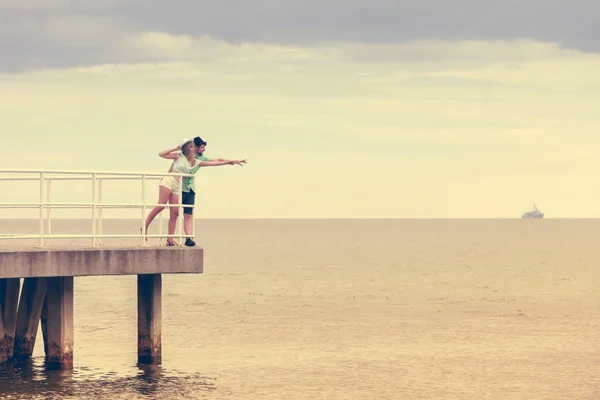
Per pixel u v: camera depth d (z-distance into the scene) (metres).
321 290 63.62
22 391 24.66
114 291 60.09
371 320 44.69
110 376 27.39
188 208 25.50
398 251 135.50
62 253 23.03
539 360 32.53
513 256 117.75
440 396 26.44
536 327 41.97
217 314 47.28
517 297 58.28
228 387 26.91
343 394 26.45
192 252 24.89
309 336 38.41
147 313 27.11
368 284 69.62
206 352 33.50
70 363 25.73
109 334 37.62
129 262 24.02
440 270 87.75
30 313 27.05
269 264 98.44
